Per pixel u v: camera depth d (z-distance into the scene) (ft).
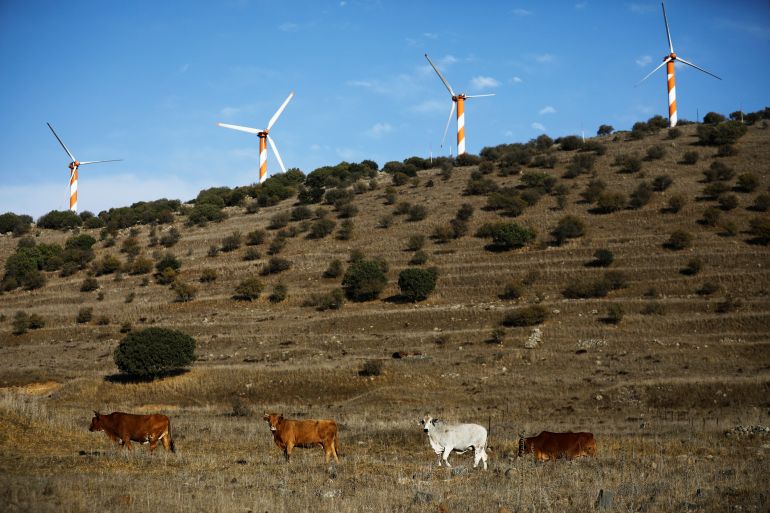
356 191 533.14
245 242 440.86
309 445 95.20
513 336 266.57
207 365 258.37
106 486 71.00
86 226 549.54
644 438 119.34
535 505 64.13
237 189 594.24
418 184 525.34
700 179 437.17
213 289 372.38
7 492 64.49
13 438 97.19
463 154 581.53
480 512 62.28
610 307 275.59
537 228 391.04
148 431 97.09
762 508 61.77
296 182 621.31
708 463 88.53
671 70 562.25
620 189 434.71
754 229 345.51
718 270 313.32
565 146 570.05
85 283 393.09
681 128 571.69
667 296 296.30
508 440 122.11
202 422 151.64
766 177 424.46
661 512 61.67
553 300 305.12
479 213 428.56
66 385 239.09
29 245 486.79
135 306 356.38
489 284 331.16
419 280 320.70
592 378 216.13
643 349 244.01
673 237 342.23
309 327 304.09
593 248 353.10
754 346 236.63
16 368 267.59
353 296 340.59
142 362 232.94
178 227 505.25
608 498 63.77
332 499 67.41
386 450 110.83
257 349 281.54
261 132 597.52
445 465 90.02
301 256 401.70
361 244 409.49
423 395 212.84
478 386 217.56
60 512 59.31
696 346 242.58
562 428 143.74
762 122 564.71
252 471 84.94
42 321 337.31
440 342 268.00
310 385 228.43
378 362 231.50
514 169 517.14
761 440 114.32
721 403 187.01
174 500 64.90
